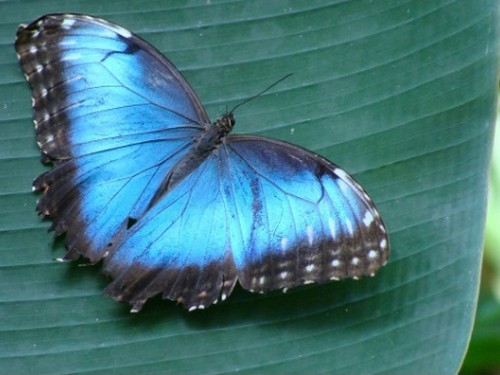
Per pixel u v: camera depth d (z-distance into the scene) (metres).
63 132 0.57
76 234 0.57
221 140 0.57
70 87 0.57
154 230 0.57
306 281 0.56
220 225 0.57
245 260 0.56
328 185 0.56
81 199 0.57
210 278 0.57
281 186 0.56
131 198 0.57
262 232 0.56
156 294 0.57
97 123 0.57
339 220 0.56
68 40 0.57
